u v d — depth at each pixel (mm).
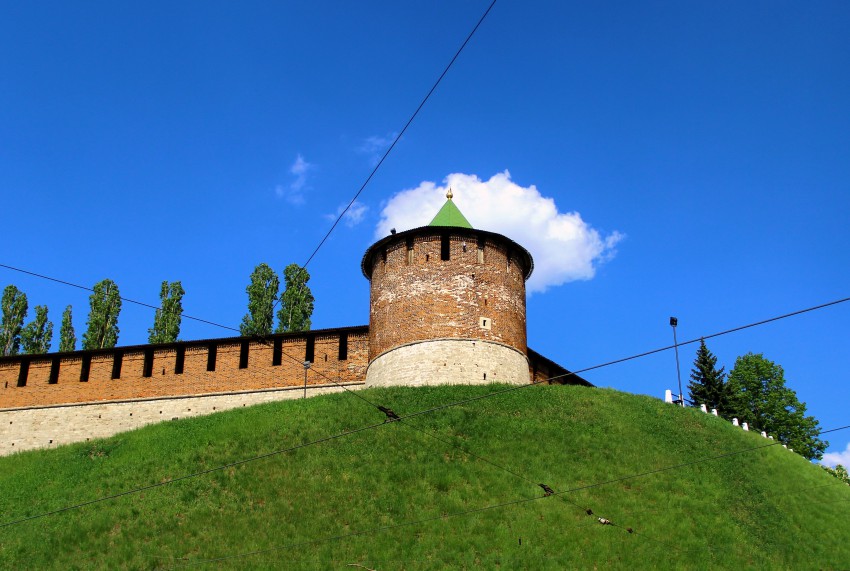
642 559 40656
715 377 81375
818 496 49656
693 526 44156
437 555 39656
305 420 52625
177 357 66125
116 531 41969
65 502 45500
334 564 38594
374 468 46594
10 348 80375
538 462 48281
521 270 65438
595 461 49031
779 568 41812
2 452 64938
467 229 62562
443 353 59000
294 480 45656
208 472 46906
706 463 50688
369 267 67125
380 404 54000
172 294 81438
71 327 80688
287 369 64250
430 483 45531
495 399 55156
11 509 45812
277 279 79562
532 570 39094
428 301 60469
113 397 65500
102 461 50531
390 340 60875
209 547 40125
